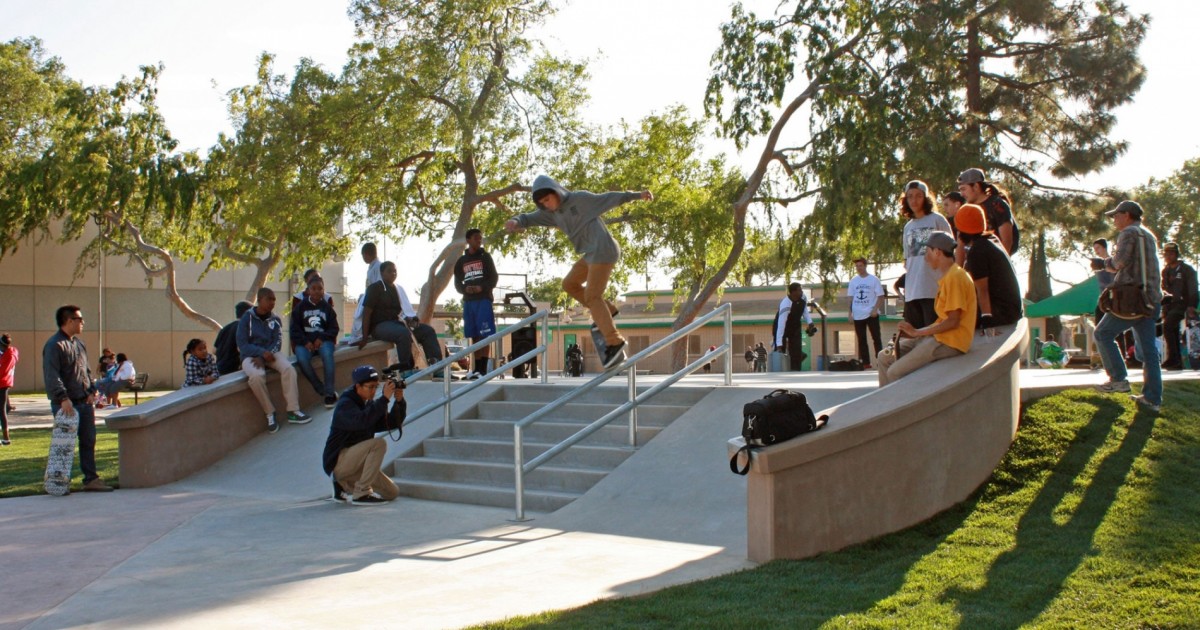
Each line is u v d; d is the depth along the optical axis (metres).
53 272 42.41
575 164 27.62
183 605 5.32
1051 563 5.69
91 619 5.08
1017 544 6.13
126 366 29.98
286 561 6.48
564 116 27.17
